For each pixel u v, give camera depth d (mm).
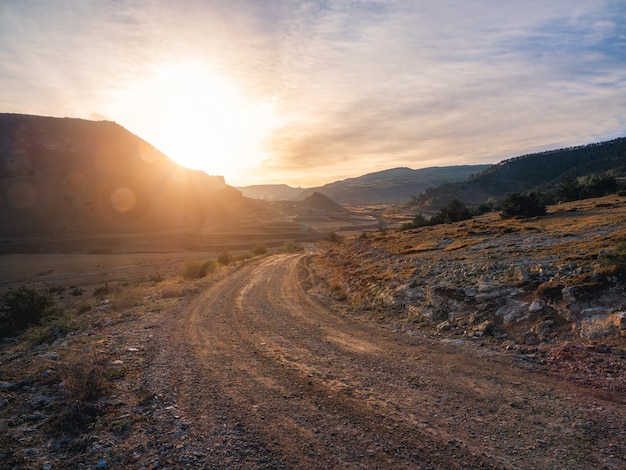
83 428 6426
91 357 10047
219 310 17844
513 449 5672
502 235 28906
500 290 13773
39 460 5520
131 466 5387
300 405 7336
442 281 16734
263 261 48312
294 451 5758
